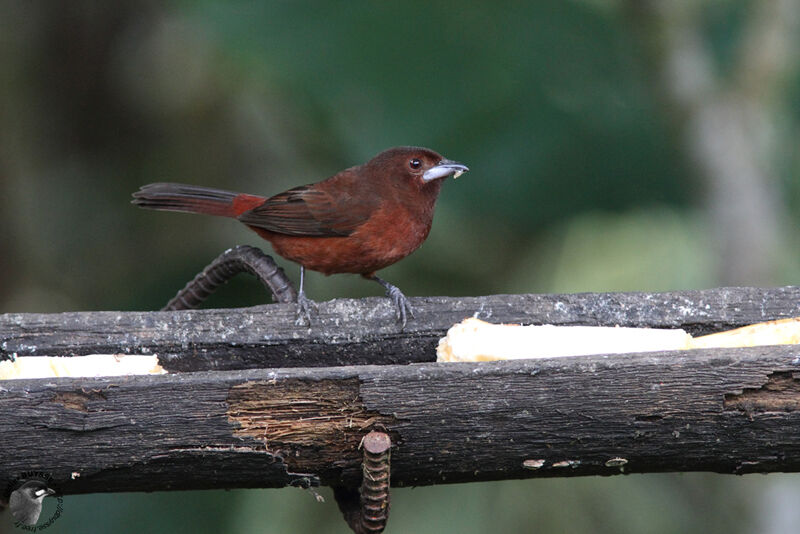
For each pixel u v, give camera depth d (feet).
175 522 36.73
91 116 42.80
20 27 41.96
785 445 19.85
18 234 41.06
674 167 40.50
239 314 24.30
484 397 19.62
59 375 22.29
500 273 43.14
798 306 25.08
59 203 42.27
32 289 41.50
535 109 39.22
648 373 19.58
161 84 43.14
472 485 37.35
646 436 19.84
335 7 37.50
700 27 42.91
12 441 19.24
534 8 38.88
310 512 38.29
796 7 40.47
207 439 19.51
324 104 38.50
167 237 42.32
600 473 20.67
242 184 43.78
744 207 38.99
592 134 39.73
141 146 43.34
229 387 19.49
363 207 29.01
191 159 43.50
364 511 20.07
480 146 39.45
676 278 44.65
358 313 24.63
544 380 19.63
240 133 43.73
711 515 37.76
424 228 30.14
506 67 38.86
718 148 39.09
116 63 42.86
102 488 20.10
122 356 22.97
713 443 19.93
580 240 45.50
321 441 19.76
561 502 37.06
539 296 25.11
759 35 40.24
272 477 20.16
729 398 19.58
